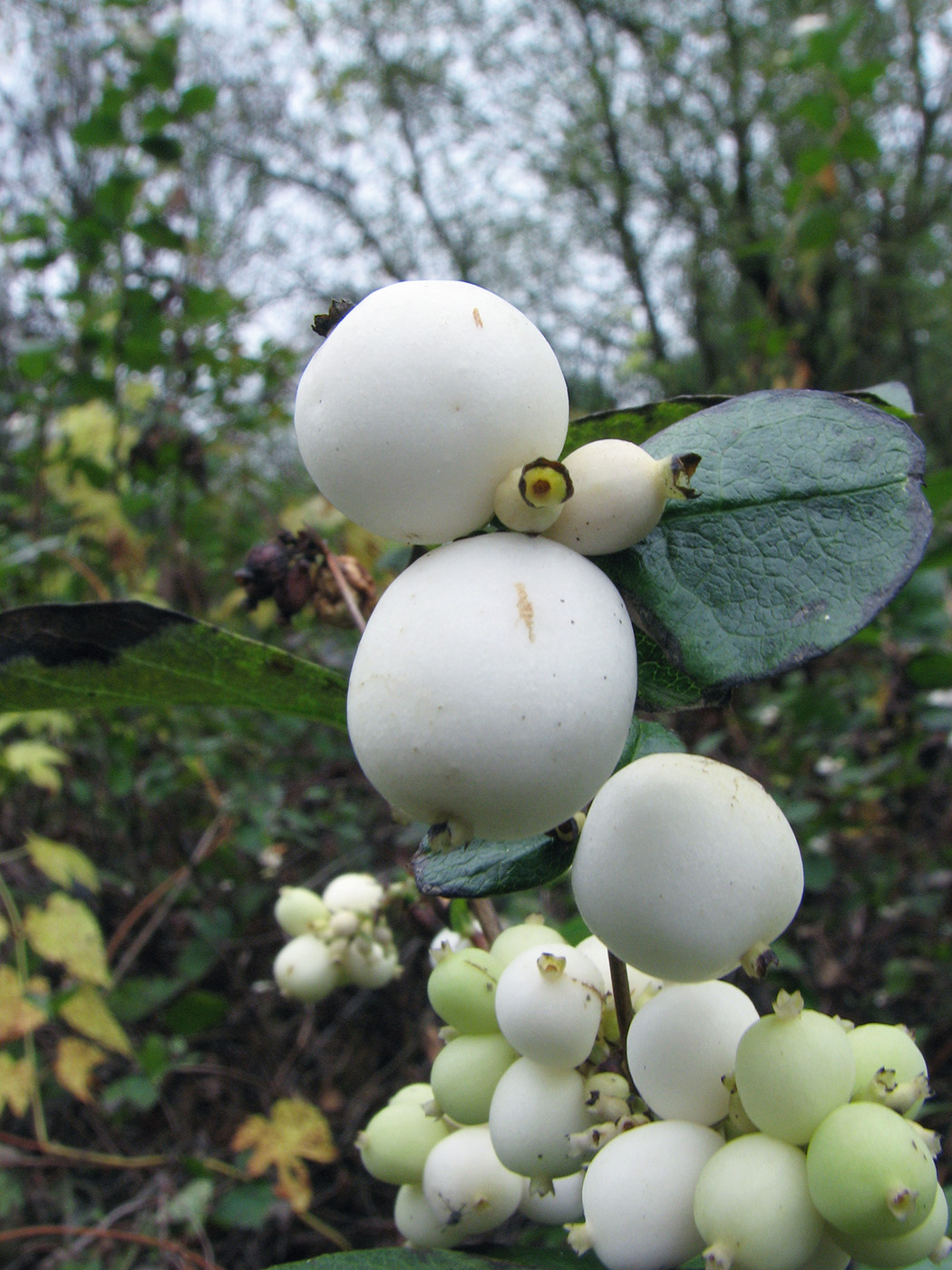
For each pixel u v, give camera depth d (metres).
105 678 0.07
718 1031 0.06
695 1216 0.05
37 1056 0.19
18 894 0.21
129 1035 0.20
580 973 0.06
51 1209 0.17
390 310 0.05
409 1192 0.08
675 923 0.05
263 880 0.22
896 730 0.23
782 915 0.05
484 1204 0.07
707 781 0.05
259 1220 0.16
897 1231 0.05
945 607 0.22
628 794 0.05
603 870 0.05
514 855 0.06
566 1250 0.08
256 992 0.20
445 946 0.07
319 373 0.05
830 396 0.05
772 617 0.05
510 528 0.05
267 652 0.07
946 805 0.23
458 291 0.05
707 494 0.05
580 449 0.05
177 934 0.21
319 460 0.05
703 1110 0.06
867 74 0.29
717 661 0.05
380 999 0.20
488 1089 0.07
